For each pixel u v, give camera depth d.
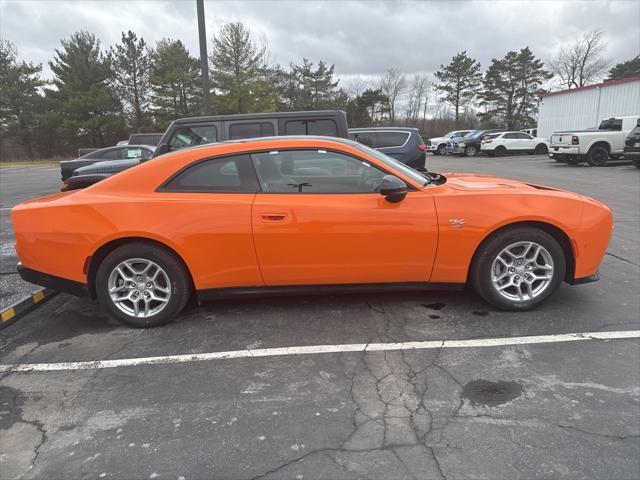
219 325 3.67
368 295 4.18
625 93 22.44
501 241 3.58
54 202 3.62
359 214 3.46
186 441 2.33
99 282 3.57
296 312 3.87
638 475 2.02
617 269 4.88
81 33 41.19
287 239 3.46
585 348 3.16
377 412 2.52
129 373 3.01
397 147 9.59
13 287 4.75
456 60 61.38
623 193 10.34
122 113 44.97
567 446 2.21
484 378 2.83
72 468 2.16
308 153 3.59
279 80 54.59
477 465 2.10
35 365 3.15
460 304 3.94
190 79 43.62
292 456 2.20
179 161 3.61
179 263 3.57
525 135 27.23
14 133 42.09
